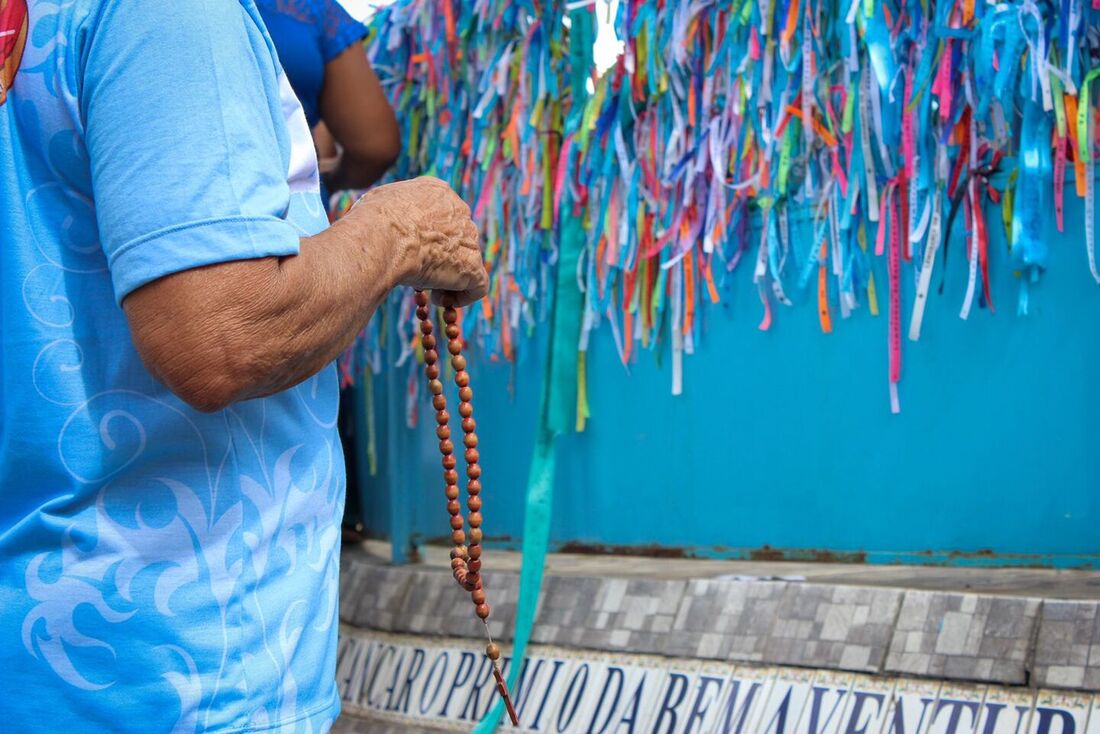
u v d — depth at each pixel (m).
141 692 0.88
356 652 2.52
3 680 0.88
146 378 0.89
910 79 1.98
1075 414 1.95
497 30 2.54
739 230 2.25
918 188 1.99
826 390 2.20
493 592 2.36
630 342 2.39
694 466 2.38
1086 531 1.95
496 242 2.58
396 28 2.76
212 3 0.86
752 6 2.11
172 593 0.89
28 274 0.88
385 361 2.92
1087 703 1.61
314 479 0.99
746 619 1.98
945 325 2.06
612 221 2.36
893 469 2.13
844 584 1.94
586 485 2.55
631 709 2.03
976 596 1.78
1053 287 1.95
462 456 2.73
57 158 0.88
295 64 2.39
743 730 1.88
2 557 0.90
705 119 2.21
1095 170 1.89
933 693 1.74
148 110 0.83
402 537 2.74
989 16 1.82
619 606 2.15
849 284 2.12
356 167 2.59
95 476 0.88
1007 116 1.92
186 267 0.80
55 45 0.87
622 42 2.27
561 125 2.50
